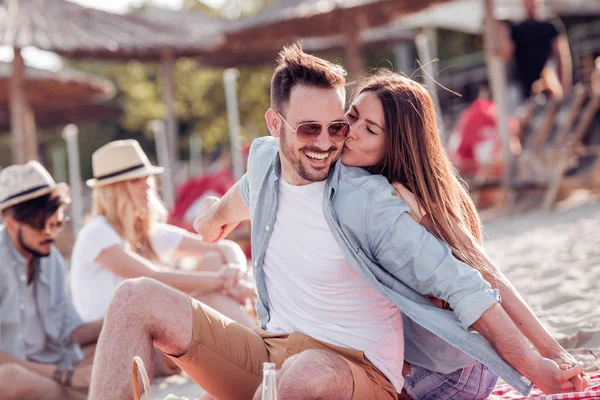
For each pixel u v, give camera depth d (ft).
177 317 11.30
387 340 11.64
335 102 11.17
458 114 62.23
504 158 45.16
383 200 11.10
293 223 11.65
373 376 11.39
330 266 11.46
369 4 43.16
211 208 13.83
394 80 11.85
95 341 18.03
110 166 18.94
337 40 59.41
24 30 39.45
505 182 45.24
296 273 11.73
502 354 10.91
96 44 40.34
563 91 46.85
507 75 56.24
